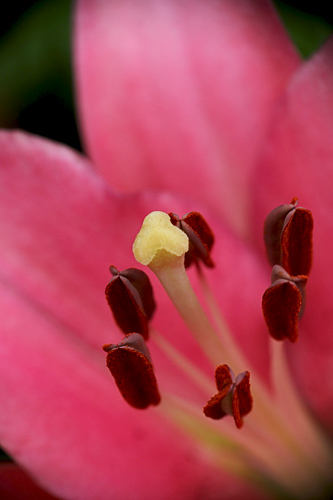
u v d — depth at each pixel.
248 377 0.23
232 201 0.26
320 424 0.25
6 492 0.23
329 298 0.25
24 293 0.24
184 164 0.26
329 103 0.25
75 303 0.25
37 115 0.30
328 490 0.25
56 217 0.25
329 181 0.25
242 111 0.26
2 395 0.23
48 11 0.30
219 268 0.25
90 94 0.26
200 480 0.24
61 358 0.24
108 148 0.26
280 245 0.24
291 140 0.25
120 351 0.22
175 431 0.24
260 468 0.24
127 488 0.23
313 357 0.25
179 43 0.26
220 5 0.26
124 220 0.25
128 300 0.23
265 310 0.23
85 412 0.24
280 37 0.26
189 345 0.25
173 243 0.23
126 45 0.26
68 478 0.23
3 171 0.24
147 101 0.26
